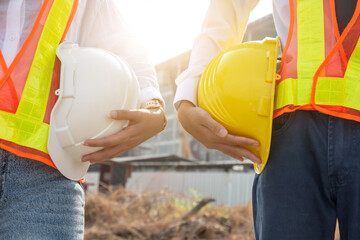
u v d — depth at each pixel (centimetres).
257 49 120
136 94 124
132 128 116
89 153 113
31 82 100
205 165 1577
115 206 751
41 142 101
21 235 96
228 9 143
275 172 111
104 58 116
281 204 108
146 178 1711
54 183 104
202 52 140
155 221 720
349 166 100
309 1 109
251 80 114
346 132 101
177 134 2944
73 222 106
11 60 100
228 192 1468
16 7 104
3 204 97
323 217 106
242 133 117
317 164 106
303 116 108
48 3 106
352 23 102
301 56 108
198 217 728
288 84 107
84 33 132
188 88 132
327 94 102
